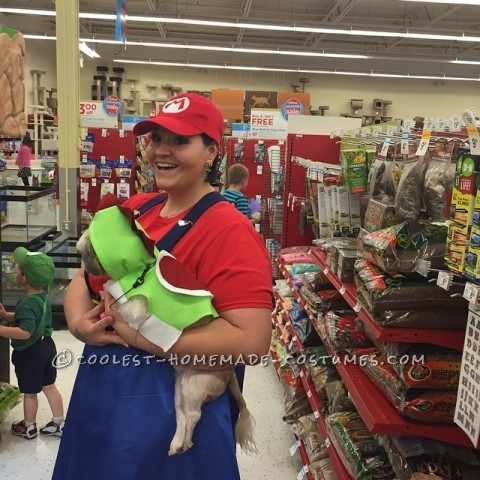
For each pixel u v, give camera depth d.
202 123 1.23
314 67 15.05
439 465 1.50
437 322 1.47
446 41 14.28
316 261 2.60
